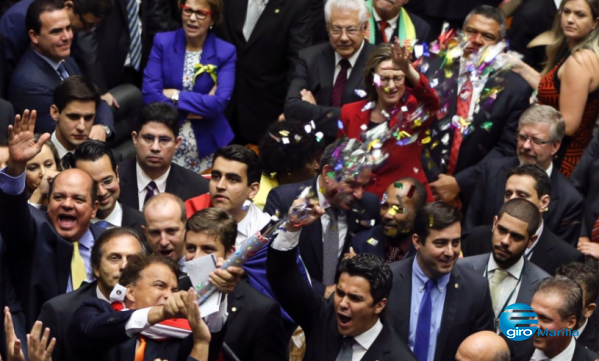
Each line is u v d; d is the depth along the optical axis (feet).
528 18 102.37
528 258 77.36
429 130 80.64
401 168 80.33
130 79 103.40
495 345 61.93
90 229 70.85
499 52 81.76
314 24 102.68
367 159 73.61
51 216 68.90
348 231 76.13
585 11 89.81
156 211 69.41
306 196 61.11
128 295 58.80
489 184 84.84
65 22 86.38
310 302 64.18
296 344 72.54
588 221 86.63
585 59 89.97
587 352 67.82
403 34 97.09
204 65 95.14
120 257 63.10
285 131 82.28
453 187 85.87
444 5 104.06
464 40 85.15
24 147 64.13
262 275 71.92
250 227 75.87
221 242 65.21
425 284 68.90
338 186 73.92
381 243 76.38
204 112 94.12
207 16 94.22
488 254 73.82
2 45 87.30
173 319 58.03
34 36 86.28
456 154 88.07
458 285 68.95
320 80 91.56
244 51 102.47
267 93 103.35
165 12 103.91
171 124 79.66
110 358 57.93
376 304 62.64
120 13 99.96
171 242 69.41
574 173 87.86
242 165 75.25
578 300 66.95
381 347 63.31
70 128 81.97
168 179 80.74
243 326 65.51
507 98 88.69
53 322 62.23
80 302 63.16
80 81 82.02
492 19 88.53
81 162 73.51
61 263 67.97
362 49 91.50
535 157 82.43
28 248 67.10
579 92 90.07
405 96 78.07
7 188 64.39
